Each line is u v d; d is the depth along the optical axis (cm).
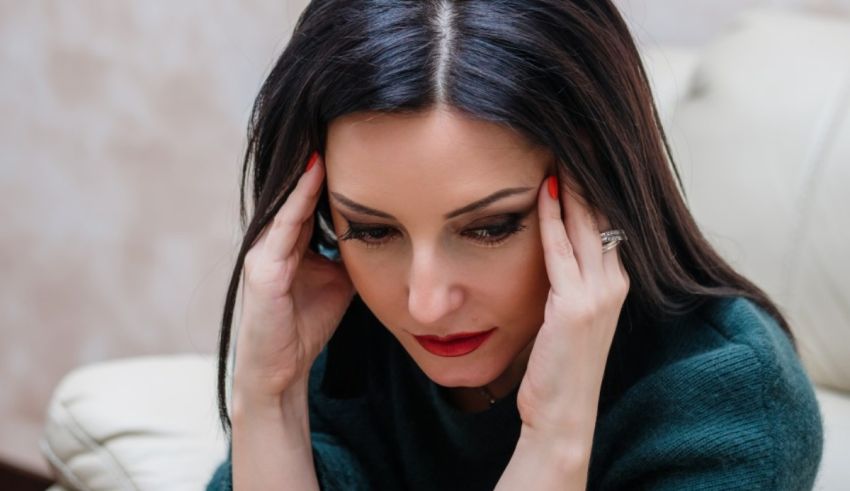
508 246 106
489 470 128
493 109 97
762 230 157
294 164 111
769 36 167
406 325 111
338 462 128
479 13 100
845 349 154
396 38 99
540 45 100
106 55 283
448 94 97
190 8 268
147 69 278
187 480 145
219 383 122
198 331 283
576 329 107
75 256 299
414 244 103
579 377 109
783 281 156
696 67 174
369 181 101
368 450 135
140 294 291
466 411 131
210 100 271
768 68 163
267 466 122
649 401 117
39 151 298
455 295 106
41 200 301
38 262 304
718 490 112
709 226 160
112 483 151
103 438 154
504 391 128
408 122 98
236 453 123
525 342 115
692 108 170
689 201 163
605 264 110
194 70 271
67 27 287
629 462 117
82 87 288
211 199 275
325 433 136
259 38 259
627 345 123
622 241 110
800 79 159
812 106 157
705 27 204
